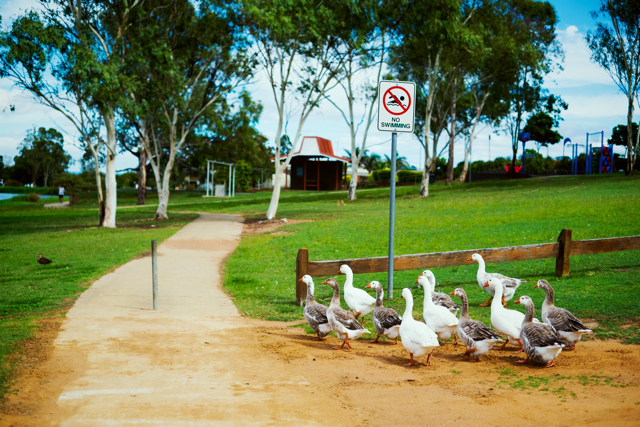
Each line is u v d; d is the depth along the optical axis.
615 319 9.01
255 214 39.72
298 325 10.12
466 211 28.23
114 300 12.04
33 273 15.81
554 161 78.00
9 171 134.12
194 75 36.66
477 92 55.66
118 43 29.02
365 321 10.65
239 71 34.91
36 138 124.38
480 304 11.23
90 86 25.53
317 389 6.15
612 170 60.38
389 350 8.27
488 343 7.17
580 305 10.06
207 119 49.69
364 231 23.61
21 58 23.97
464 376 6.71
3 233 29.22
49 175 126.12
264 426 4.98
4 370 6.44
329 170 78.12
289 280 15.05
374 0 32.22
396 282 14.04
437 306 8.24
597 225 19.25
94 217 40.41
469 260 12.64
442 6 34.41
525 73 50.00
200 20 32.81
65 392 5.79
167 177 36.62
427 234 21.23
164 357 7.28
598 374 6.33
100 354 7.32
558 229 19.25
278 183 33.44
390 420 5.16
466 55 40.06
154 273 11.14
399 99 11.67
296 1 29.98
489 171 78.19
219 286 14.41
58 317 9.96
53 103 26.34
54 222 35.88
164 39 32.31
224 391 5.97
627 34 41.47
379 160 96.50
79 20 27.55
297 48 32.34
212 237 26.09
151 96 31.88
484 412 5.29
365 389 6.17
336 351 8.12
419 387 6.23
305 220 31.98
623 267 13.38
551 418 5.00
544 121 73.56
